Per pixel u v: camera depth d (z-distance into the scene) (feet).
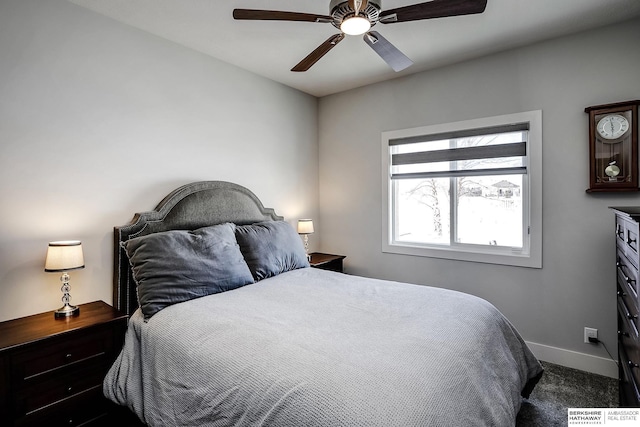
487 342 5.33
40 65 6.50
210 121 9.57
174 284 6.52
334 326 5.28
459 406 3.74
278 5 6.97
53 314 6.42
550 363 8.72
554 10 7.17
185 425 4.66
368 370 3.91
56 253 6.07
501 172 9.50
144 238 6.98
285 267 9.09
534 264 8.89
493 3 6.88
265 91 11.19
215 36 8.38
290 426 3.51
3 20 6.07
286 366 4.12
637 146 7.51
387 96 11.47
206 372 4.57
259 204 10.57
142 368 5.68
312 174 13.19
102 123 7.40
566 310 8.54
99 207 7.38
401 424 3.20
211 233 7.83
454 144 10.30
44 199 6.60
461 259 10.13
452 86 10.09
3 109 6.09
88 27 7.14
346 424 3.23
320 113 13.35
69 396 5.66
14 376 5.08
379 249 11.89
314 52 6.73
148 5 6.99
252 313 5.87
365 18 5.35
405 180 11.62
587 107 7.98
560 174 8.49
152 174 8.30
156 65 8.32
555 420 6.46
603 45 7.91
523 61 8.91
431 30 8.02
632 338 5.51
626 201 7.77
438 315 5.74
